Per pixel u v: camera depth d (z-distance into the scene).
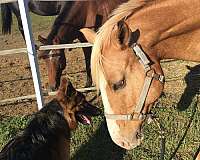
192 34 0.91
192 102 1.63
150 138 1.42
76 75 1.95
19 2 1.30
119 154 1.36
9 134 1.49
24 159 0.99
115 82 0.86
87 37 0.94
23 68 2.07
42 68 2.05
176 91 1.73
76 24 1.81
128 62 0.85
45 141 1.07
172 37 0.90
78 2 1.78
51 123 1.11
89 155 1.36
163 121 1.52
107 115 0.91
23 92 1.82
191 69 1.92
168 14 0.87
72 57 2.16
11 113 1.64
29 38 1.36
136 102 0.89
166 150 1.37
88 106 1.21
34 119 1.10
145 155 1.35
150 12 0.87
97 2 1.78
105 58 0.85
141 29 0.87
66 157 1.16
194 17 0.88
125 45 0.83
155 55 0.90
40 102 1.48
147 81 0.87
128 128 0.93
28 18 1.33
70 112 1.16
